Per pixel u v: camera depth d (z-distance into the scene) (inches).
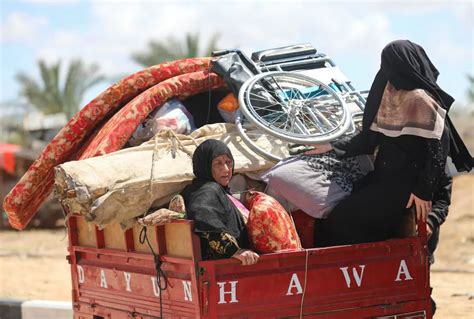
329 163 226.7
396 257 210.5
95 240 239.6
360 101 262.8
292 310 196.4
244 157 232.2
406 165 208.2
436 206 231.3
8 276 563.2
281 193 223.1
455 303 378.6
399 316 210.4
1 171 1125.7
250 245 201.9
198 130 242.4
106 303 235.0
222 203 197.8
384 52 209.6
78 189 209.9
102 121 276.7
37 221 1064.2
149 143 232.5
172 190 218.1
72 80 1748.3
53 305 342.6
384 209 211.5
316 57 291.7
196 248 187.8
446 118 217.2
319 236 224.5
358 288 205.2
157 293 207.8
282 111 249.8
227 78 263.7
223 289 187.5
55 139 271.0
